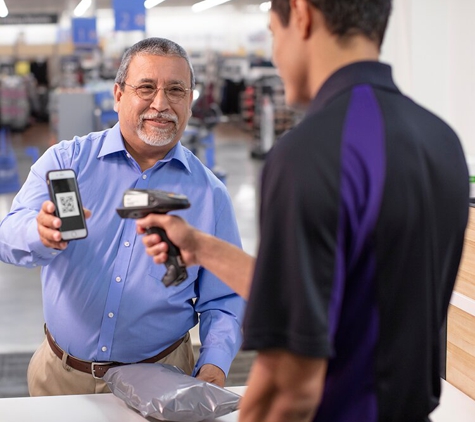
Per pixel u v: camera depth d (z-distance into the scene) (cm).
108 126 931
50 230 171
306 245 97
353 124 101
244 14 2709
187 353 230
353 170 99
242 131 2156
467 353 210
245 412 105
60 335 218
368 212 99
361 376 106
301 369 98
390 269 102
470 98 321
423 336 108
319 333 96
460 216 113
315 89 111
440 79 335
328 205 97
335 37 106
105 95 945
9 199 1041
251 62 2431
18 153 1581
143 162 225
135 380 186
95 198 218
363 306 104
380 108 104
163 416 173
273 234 99
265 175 102
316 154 98
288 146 100
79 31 1436
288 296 97
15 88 2061
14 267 713
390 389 106
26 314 575
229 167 1409
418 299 106
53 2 2073
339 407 107
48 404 188
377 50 110
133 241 214
